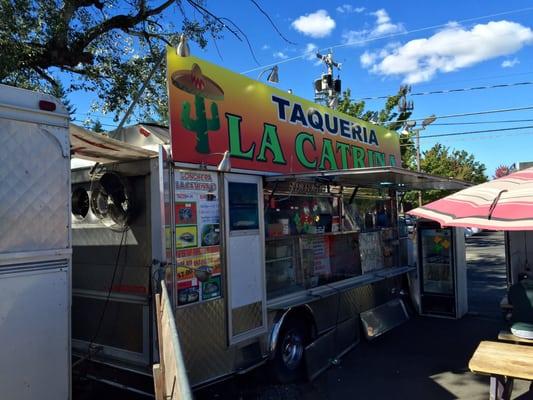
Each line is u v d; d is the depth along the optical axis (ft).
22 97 11.10
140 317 15.11
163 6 30.01
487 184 15.39
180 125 15.05
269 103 19.35
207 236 15.56
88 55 28.96
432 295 28.45
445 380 18.11
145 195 15.11
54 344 11.37
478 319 27.71
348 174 18.33
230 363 15.96
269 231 18.78
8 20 22.80
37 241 11.18
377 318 24.56
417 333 24.79
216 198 16.08
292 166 20.24
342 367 19.71
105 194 15.69
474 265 55.26
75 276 16.98
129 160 15.35
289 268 19.69
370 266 25.98
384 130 30.66
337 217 23.52
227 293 15.99
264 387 17.47
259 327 17.26
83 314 16.71
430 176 20.45
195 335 14.80
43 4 24.79
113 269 15.89
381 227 27.84
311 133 21.97
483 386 17.46
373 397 16.57
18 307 10.75
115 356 15.64
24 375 10.78
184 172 15.02
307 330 19.57
